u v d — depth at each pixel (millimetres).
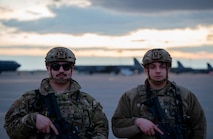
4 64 103000
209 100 20391
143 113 4254
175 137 4027
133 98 4352
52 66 3953
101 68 118812
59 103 3930
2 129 10172
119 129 4324
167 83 4348
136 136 4270
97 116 4043
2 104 18375
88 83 46188
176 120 4141
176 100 4211
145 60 4266
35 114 3754
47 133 3793
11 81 56781
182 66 134000
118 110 4414
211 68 126062
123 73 114500
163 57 4184
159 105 4148
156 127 4035
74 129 3852
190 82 48719
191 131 4305
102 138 3938
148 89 4320
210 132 9758
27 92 4043
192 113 4285
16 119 3873
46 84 4039
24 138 3850
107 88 33688
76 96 4020
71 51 4082
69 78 4020
